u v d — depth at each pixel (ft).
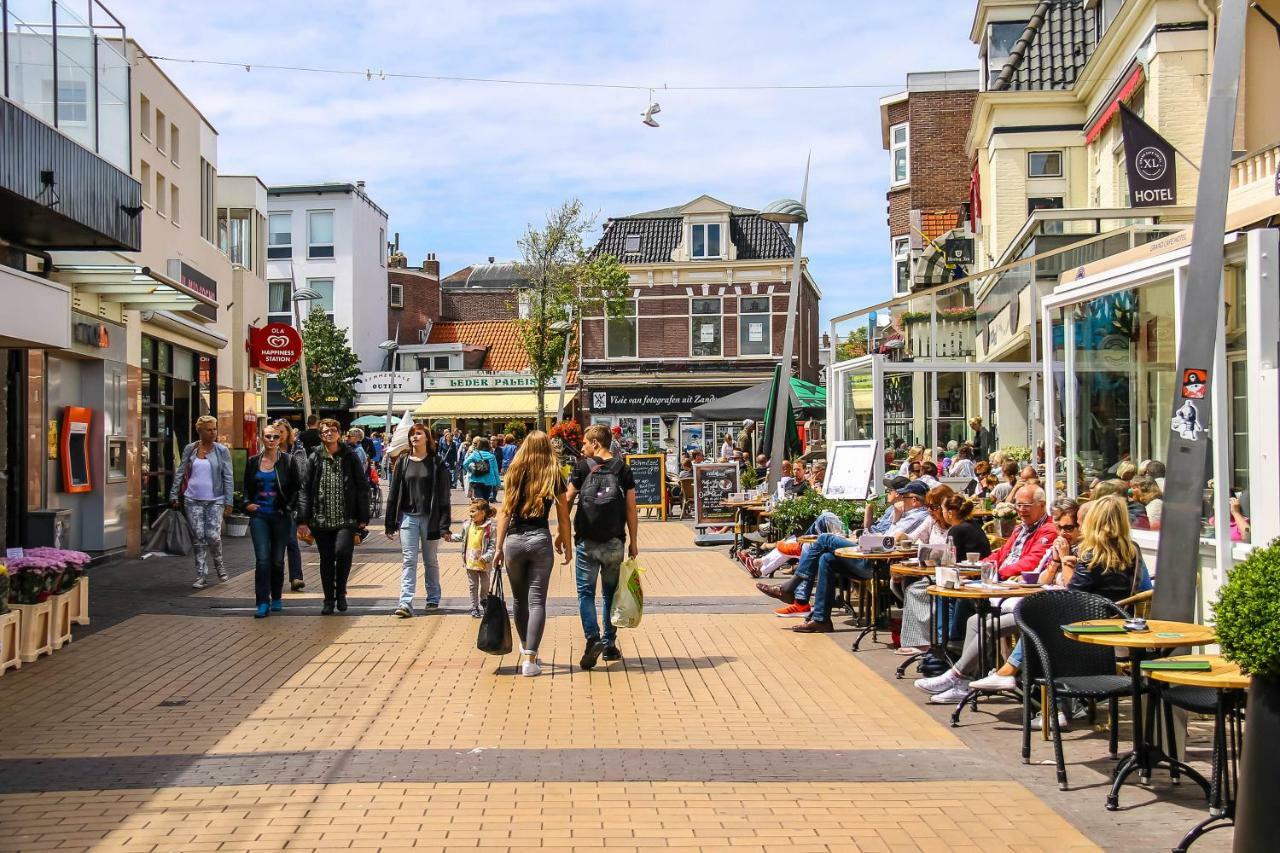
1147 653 22.02
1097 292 32.12
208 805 19.57
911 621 32.58
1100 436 33.01
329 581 40.93
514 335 191.11
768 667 31.89
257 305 94.22
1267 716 15.31
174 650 33.86
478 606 39.83
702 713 26.53
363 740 23.90
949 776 21.63
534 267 143.43
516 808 19.49
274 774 21.44
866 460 53.57
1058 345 35.76
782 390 58.70
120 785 20.72
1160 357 28.86
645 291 153.99
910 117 121.19
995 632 27.43
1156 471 29.35
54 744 23.56
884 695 28.48
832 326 64.39
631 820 18.93
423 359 182.09
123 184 44.34
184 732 24.53
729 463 69.56
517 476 31.07
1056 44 79.77
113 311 54.70
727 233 153.07
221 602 43.52
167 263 66.54
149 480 62.80
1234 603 15.58
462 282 229.86
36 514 41.14
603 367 154.30
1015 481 48.96
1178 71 57.52
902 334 67.31
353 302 177.99
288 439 40.86
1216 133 22.76
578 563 32.01
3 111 34.68
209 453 48.39
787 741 24.11
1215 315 22.68
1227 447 25.82
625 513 32.22
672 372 152.76
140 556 58.59
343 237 177.88
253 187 93.86
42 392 48.49
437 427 168.35
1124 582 25.54
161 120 65.72
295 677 30.19
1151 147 52.70
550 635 37.14
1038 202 78.48
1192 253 22.93
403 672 30.94
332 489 40.52
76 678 29.96
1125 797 20.36
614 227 157.38
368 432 169.68
